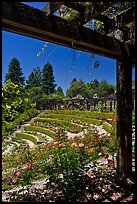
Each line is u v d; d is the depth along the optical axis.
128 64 2.87
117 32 2.79
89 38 2.27
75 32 2.14
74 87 26.55
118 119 3.00
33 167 3.43
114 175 3.01
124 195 2.57
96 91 24.88
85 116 13.54
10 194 2.66
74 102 18.66
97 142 4.41
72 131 10.07
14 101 3.68
